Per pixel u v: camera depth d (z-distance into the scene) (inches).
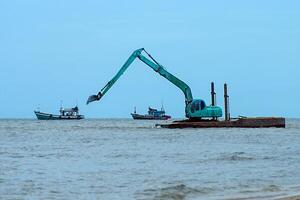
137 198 1385.3
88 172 1977.1
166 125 6466.5
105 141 4163.4
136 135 4982.8
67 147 3494.1
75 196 1424.7
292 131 5408.5
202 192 1473.9
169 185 1605.6
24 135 5374.0
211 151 3048.7
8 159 2591.0
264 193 1444.4
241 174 1903.3
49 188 1566.2
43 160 2522.1
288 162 2361.0
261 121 5570.9
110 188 1562.5
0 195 1440.7
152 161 2437.3
